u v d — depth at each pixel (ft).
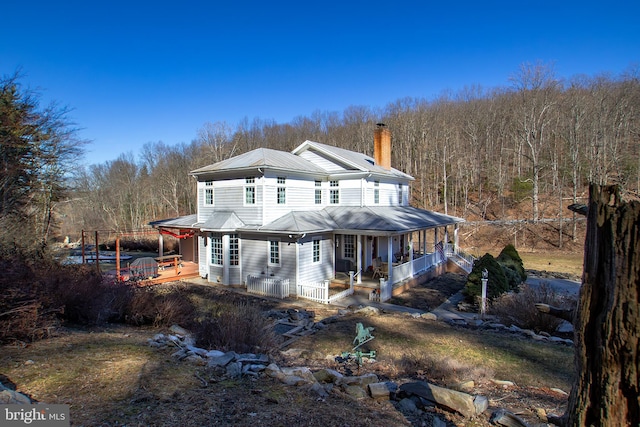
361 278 66.80
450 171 162.20
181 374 19.80
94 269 38.32
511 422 16.30
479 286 53.11
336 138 208.95
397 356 29.89
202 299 54.29
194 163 204.23
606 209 9.15
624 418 8.87
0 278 23.84
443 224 80.84
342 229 63.67
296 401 17.71
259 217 62.95
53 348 22.21
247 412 16.20
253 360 22.68
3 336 22.35
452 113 189.98
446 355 30.14
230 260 65.00
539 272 81.82
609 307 8.98
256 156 68.44
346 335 36.65
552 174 140.26
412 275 67.87
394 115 205.67
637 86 138.41
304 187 70.54
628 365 8.71
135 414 15.23
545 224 122.31
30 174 67.36
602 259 9.27
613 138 132.77
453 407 17.58
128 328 31.01
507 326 41.81
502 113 174.50
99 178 205.05
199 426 14.76
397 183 87.66
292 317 43.86
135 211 196.65
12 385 16.78
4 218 48.26
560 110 149.48
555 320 39.55
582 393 9.66
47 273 30.86
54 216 92.73
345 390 19.83
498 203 142.31
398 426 16.08
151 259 65.82
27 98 68.08
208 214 71.82
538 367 27.89
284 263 59.98
